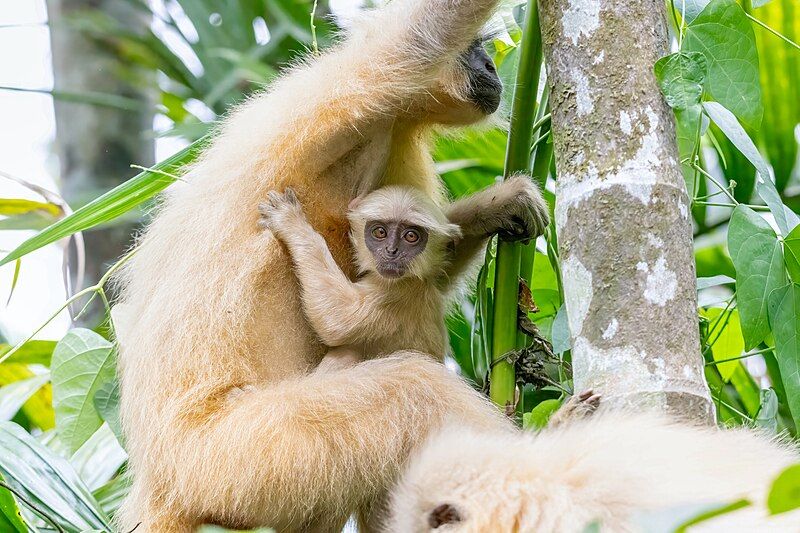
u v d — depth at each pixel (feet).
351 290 28.37
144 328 27.48
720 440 20.97
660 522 14.24
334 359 28.27
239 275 27.12
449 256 31.68
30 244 27.71
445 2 27.71
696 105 23.03
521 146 30.07
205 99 48.75
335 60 28.78
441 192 33.83
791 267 25.90
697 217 38.06
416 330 29.40
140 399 27.14
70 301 29.40
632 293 22.02
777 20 36.37
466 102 30.25
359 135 28.32
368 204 29.40
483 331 29.86
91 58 54.70
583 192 22.90
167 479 26.50
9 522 23.39
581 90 23.41
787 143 37.24
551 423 22.21
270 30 50.57
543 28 24.62
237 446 25.54
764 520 18.37
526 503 19.69
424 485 20.80
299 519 26.18
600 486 19.61
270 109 28.68
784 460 21.06
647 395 21.40
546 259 34.68
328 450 25.27
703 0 28.35
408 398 25.54
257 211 27.76
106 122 54.29
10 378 37.19
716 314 33.71
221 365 26.63
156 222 29.45
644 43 23.45
